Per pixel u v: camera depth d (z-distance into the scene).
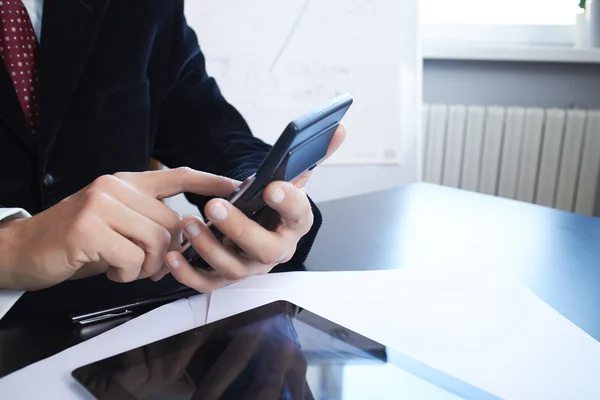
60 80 0.63
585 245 0.60
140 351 0.35
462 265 0.54
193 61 0.82
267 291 0.45
